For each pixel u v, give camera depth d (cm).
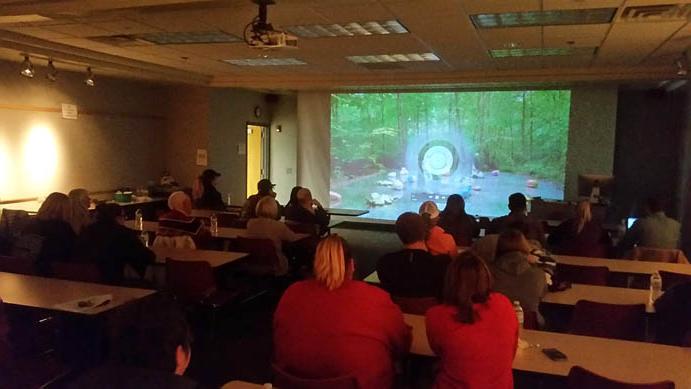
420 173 1045
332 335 237
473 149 1004
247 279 537
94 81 856
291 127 1176
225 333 471
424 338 280
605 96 906
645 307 332
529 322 299
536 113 954
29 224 448
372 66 812
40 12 477
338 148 1101
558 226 630
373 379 240
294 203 687
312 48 662
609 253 575
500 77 839
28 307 307
